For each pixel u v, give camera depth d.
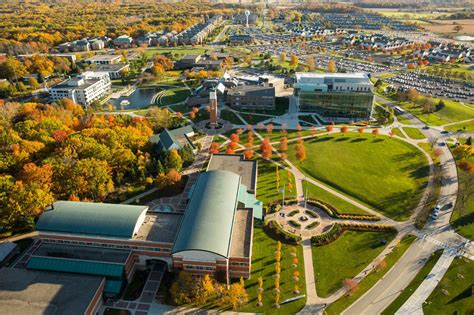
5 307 104.25
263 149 197.88
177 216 138.00
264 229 149.12
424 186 177.12
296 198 168.75
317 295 118.94
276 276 125.50
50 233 126.81
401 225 150.62
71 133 197.62
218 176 152.75
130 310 113.94
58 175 160.75
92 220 127.75
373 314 111.94
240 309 114.25
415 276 125.38
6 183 149.75
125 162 181.25
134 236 126.44
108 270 118.94
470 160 198.88
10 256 134.00
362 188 176.00
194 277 120.75
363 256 134.62
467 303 114.81
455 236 144.00
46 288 111.44
